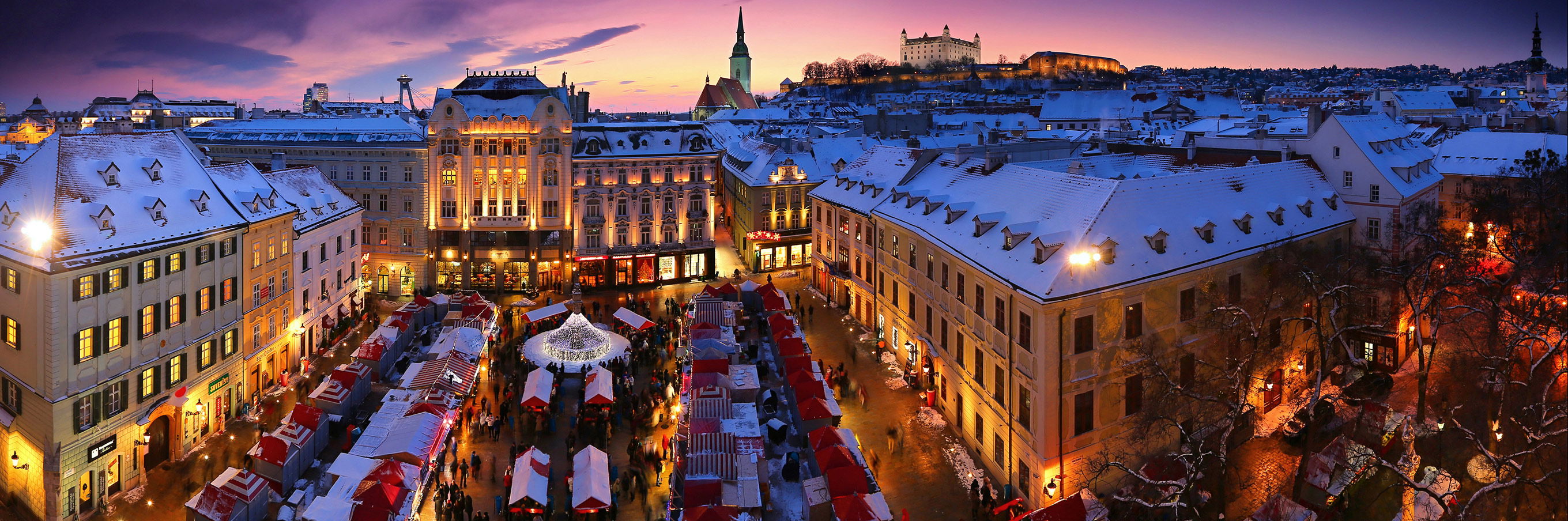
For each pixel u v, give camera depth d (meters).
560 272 108.62
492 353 81.88
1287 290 59.38
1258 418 62.06
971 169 79.75
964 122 197.75
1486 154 96.81
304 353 78.88
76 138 57.44
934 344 70.50
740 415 60.34
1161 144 133.00
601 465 53.50
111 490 54.25
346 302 91.75
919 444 63.62
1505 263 72.56
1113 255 53.59
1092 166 88.31
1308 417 51.25
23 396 51.50
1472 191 87.19
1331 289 54.81
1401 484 49.31
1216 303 56.31
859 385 74.69
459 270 107.31
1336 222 70.25
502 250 106.88
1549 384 51.12
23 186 55.06
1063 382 51.00
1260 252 60.53
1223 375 51.72
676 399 69.88
